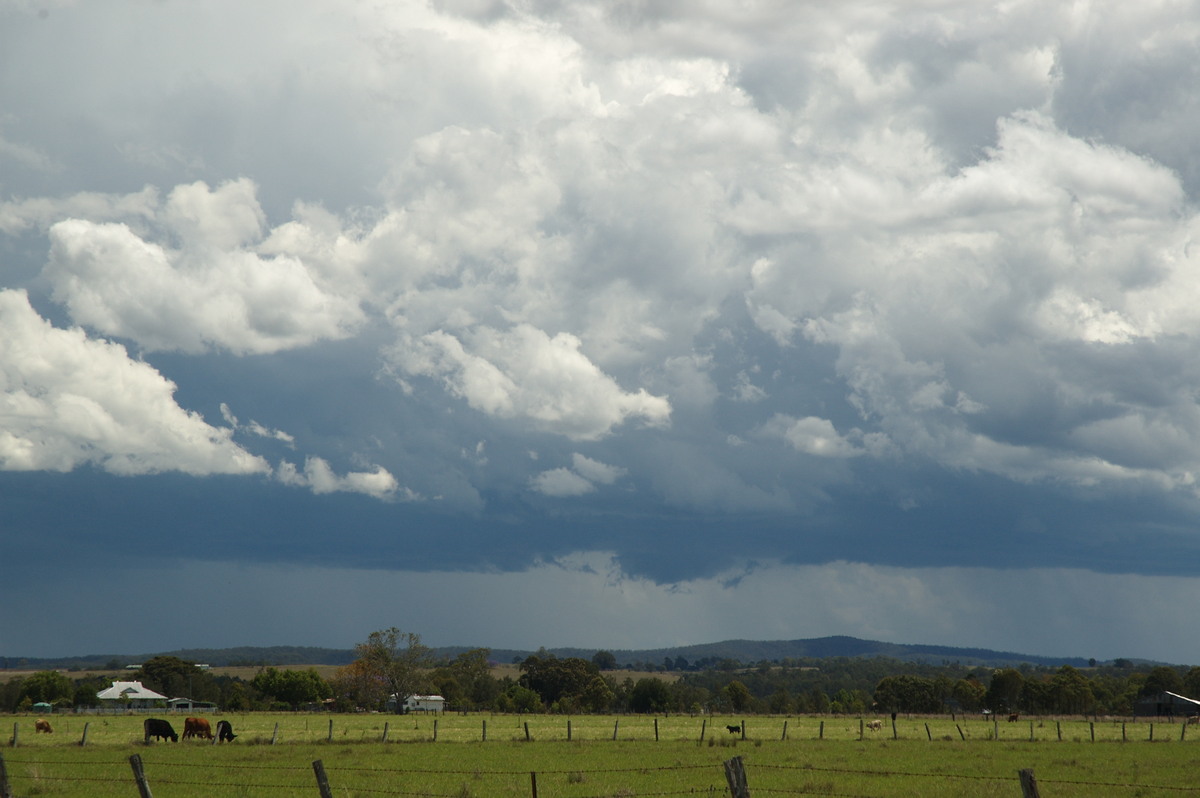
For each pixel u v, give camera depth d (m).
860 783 38.00
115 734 77.88
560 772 42.38
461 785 36.31
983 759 53.84
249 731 83.25
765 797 33.41
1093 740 75.50
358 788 35.47
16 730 64.12
